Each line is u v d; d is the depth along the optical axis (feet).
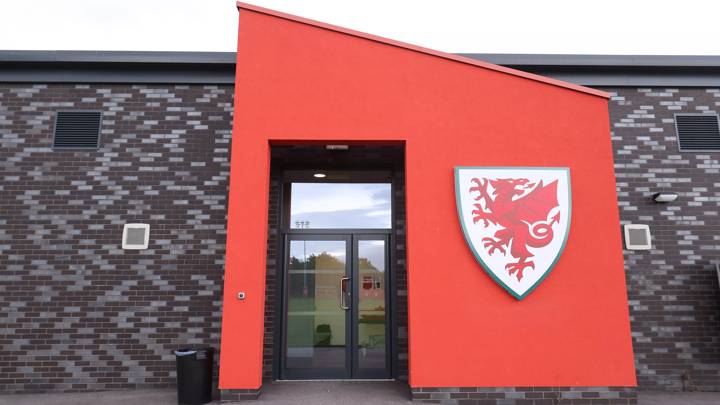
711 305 23.61
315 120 21.12
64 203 23.93
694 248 24.20
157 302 23.25
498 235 20.07
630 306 23.66
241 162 20.71
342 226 25.63
